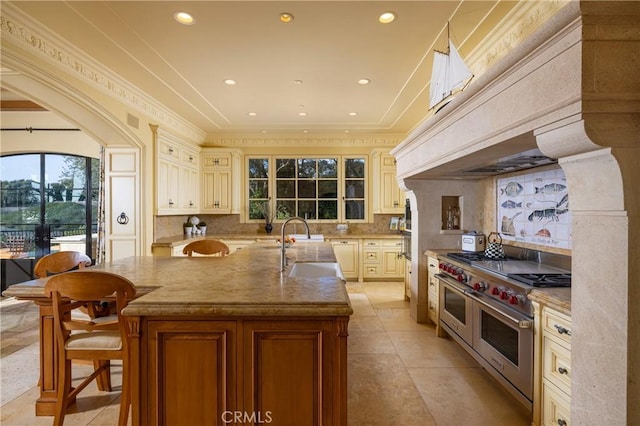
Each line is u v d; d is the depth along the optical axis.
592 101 1.12
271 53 3.03
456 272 2.74
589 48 1.12
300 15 2.44
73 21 2.52
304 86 3.83
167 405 1.43
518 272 2.20
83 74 3.12
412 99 4.26
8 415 2.01
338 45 2.88
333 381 1.43
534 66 1.36
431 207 3.68
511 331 1.98
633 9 1.09
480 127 1.82
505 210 3.08
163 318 1.43
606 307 1.21
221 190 6.00
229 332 1.43
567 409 1.53
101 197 4.64
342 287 1.70
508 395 2.24
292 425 1.43
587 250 1.28
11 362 2.72
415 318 3.74
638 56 1.13
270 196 6.35
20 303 4.43
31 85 2.79
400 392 2.28
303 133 6.08
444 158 2.37
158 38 2.77
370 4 2.31
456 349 2.98
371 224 6.36
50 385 2.03
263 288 1.68
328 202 6.38
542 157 2.12
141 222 4.20
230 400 1.43
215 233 6.34
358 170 6.39
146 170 4.26
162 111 4.64
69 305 1.85
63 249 5.54
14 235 5.43
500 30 2.56
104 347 1.78
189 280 1.90
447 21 2.51
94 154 5.43
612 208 1.17
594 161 1.21
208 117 5.10
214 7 2.34
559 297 1.60
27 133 5.35
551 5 2.04
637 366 1.15
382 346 3.05
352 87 3.84
